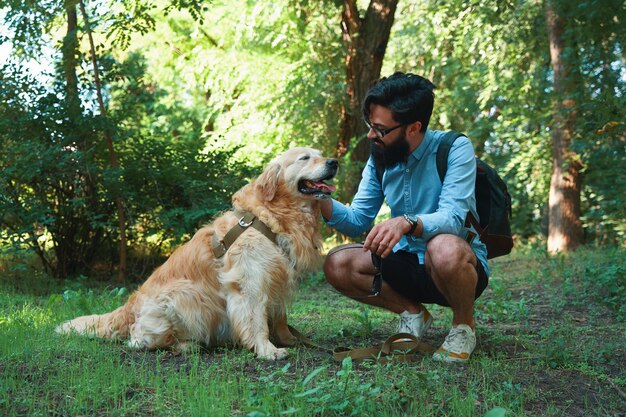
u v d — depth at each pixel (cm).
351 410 251
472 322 347
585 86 902
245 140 1313
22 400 261
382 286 379
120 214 711
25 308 476
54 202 723
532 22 1231
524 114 1252
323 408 248
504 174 1437
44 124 679
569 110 965
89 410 256
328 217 384
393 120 333
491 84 1321
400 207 370
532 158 1281
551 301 559
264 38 1322
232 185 757
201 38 1501
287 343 385
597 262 743
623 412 275
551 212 1152
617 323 468
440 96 1608
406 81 332
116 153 747
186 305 365
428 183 353
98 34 734
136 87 748
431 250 330
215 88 1429
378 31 1076
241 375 305
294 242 367
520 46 1288
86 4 692
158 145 757
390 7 1070
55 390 277
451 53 1516
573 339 407
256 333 352
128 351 362
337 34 1267
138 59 761
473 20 1189
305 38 1269
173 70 1620
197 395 268
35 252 729
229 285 358
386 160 351
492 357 351
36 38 702
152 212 725
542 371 333
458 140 347
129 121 790
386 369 308
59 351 343
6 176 650
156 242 778
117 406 261
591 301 550
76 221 732
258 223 365
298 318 498
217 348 378
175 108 1516
